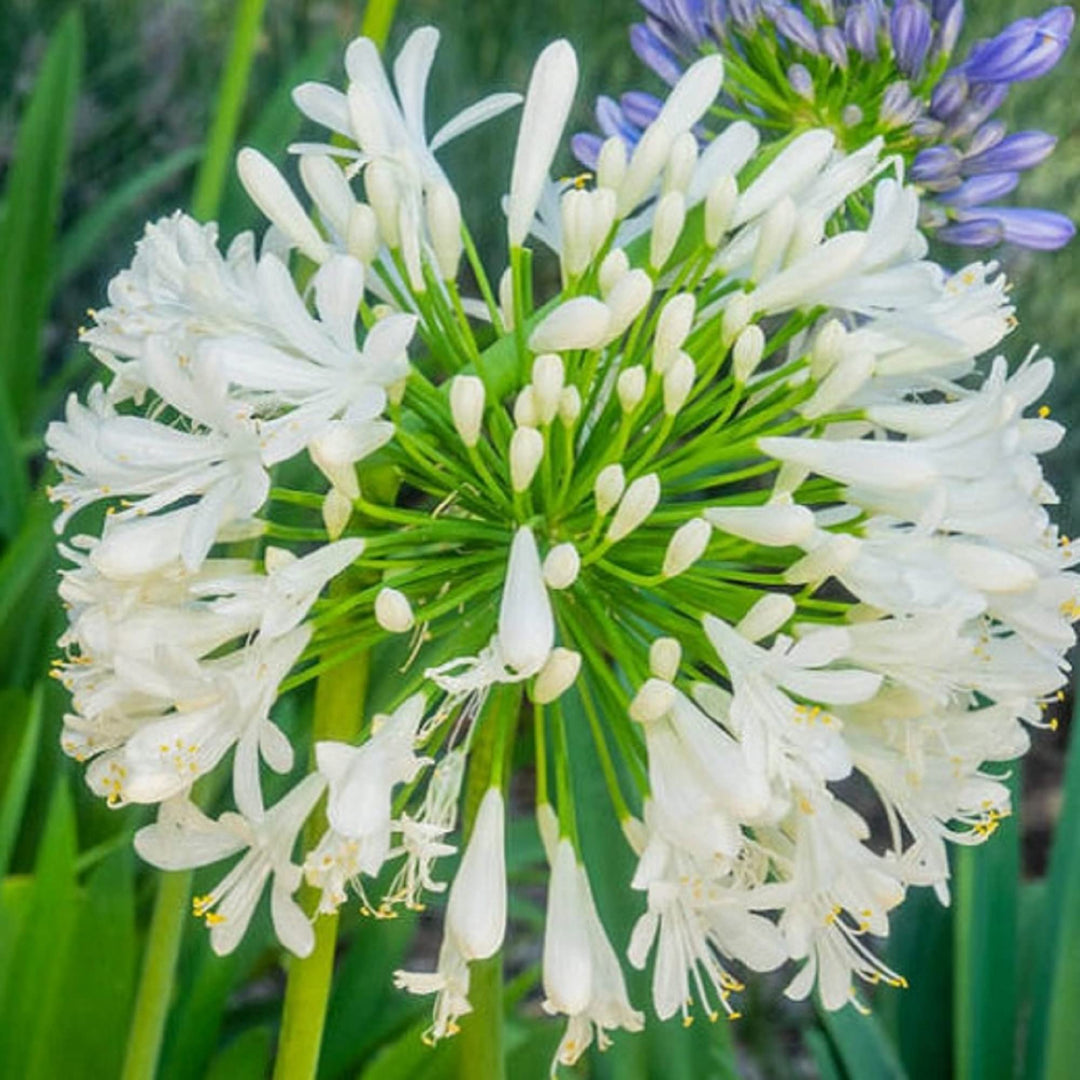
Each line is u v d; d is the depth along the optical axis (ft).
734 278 1.44
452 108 4.43
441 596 1.36
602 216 1.36
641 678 1.32
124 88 4.56
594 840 1.96
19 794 2.07
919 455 1.33
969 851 2.11
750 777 1.26
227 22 4.69
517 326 1.37
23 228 3.19
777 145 1.45
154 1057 1.73
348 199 1.41
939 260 4.49
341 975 2.31
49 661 2.51
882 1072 2.05
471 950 1.29
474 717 1.32
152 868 2.44
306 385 1.28
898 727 1.33
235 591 1.29
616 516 1.30
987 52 1.57
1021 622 1.34
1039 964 2.15
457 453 1.37
